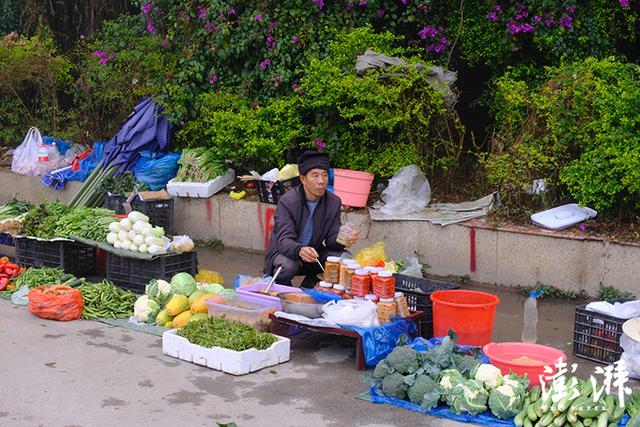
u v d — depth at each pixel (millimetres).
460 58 10242
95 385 5539
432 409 5086
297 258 6809
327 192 7012
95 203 10555
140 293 7762
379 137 9438
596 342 6102
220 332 5957
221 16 10039
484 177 9109
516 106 8656
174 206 10125
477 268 8195
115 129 11883
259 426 4906
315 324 5965
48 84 12453
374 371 5418
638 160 7391
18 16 13656
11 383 5570
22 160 11844
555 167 8367
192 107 10391
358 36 9398
